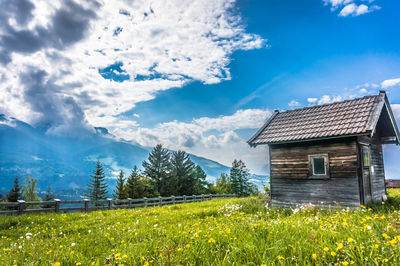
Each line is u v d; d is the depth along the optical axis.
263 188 21.66
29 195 36.69
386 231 4.22
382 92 13.63
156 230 6.75
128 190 46.28
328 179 12.77
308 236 4.34
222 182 69.69
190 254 3.91
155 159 52.25
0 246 6.86
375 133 15.23
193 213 12.82
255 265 3.40
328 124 13.55
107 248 5.50
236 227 5.83
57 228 10.47
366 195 12.33
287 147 14.50
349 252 3.34
